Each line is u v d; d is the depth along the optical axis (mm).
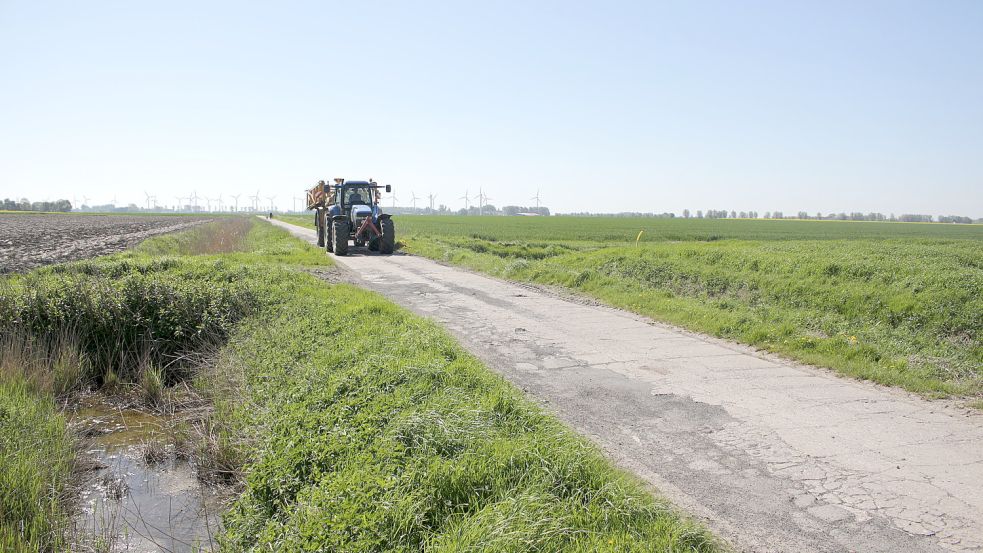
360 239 23984
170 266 13109
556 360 7738
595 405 6031
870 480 4438
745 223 94250
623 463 4676
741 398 6293
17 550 4031
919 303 10422
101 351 8766
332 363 6574
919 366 7434
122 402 7602
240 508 4336
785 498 4164
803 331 9148
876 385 6816
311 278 13078
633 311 11391
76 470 5488
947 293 10578
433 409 4797
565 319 10531
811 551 3520
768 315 10320
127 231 39188
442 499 3727
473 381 5891
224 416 6230
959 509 4012
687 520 3697
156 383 7762
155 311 9344
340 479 3912
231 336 8898
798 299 11977
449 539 3318
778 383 6832
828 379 7020
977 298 10281
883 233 59438
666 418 5691
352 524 3473
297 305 9906
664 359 7855
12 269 15523
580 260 17547
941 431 5395
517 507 3525
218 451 5559
